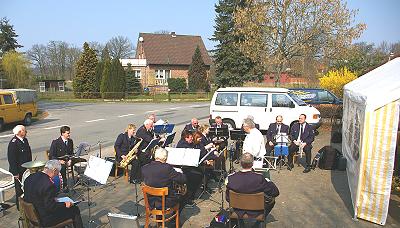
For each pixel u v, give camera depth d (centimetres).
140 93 4159
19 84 3953
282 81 3581
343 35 2164
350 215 620
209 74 5100
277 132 968
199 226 579
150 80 5019
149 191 517
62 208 492
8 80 3866
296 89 1705
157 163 540
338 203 680
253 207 487
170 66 5109
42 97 4094
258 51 2295
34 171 560
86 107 2975
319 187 779
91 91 4100
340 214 626
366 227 571
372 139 567
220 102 1420
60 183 670
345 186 785
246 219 539
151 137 840
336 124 1542
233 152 952
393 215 614
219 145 864
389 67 903
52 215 480
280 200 698
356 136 657
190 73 4528
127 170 841
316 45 2239
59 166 499
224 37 3559
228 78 3559
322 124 1559
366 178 579
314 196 720
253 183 491
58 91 4638
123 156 837
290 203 682
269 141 959
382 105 553
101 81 3941
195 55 4503
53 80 5022
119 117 2192
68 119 2159
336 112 1537
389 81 627
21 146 657
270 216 619
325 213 631
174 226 577
